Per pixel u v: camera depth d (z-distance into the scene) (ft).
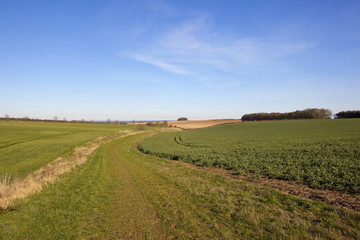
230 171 58.85
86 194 37.32
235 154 82.74
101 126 333.42
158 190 39.32
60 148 110.11
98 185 43.98
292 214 25.75
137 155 100.01
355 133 124.77
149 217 27.04
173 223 24.90
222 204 30.19
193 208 29.32
